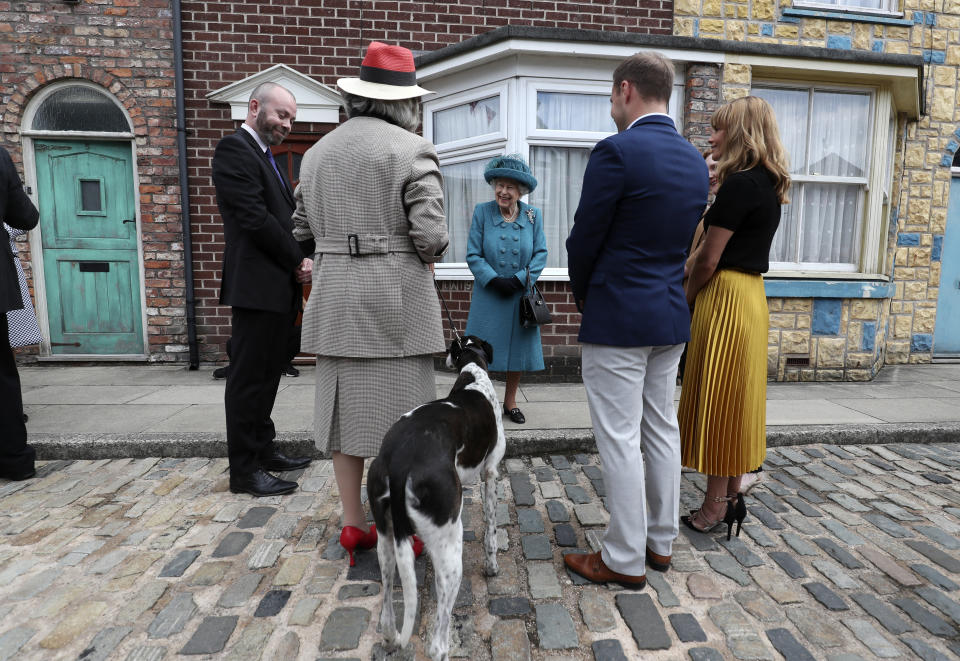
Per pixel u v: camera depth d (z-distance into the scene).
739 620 2.03
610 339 2.11
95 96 5.75
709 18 5.67
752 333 2.46
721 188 2.42
